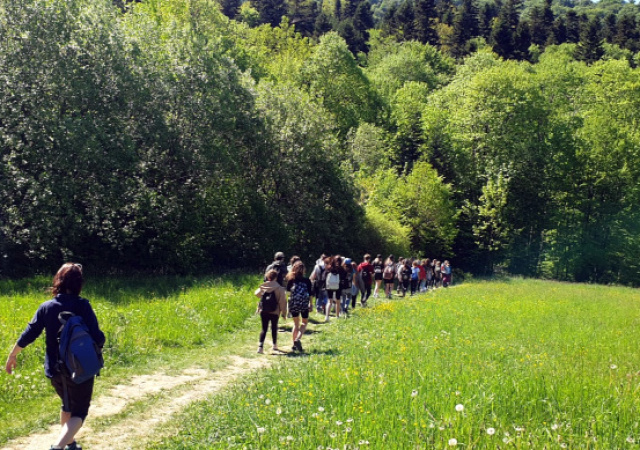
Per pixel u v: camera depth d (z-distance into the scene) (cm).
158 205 2423
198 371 1020
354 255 3878
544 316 1786
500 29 10256
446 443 540
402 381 794
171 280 2236
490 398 660
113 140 2316
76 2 2541
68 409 531
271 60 6700
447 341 1202
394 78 7594
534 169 5528
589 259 5644
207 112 2852
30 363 919
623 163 5519
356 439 561
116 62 2464
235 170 2997
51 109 2206
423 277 2811
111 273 2381
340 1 13700
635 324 1652
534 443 540
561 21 11281
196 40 3012
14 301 1430
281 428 623
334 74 5775
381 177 5331
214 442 604
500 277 5194
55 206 2106
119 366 998
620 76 6184
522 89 5559
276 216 3259
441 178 5291
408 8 11506
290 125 3409
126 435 662
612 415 623
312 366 952
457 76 6762
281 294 1183
